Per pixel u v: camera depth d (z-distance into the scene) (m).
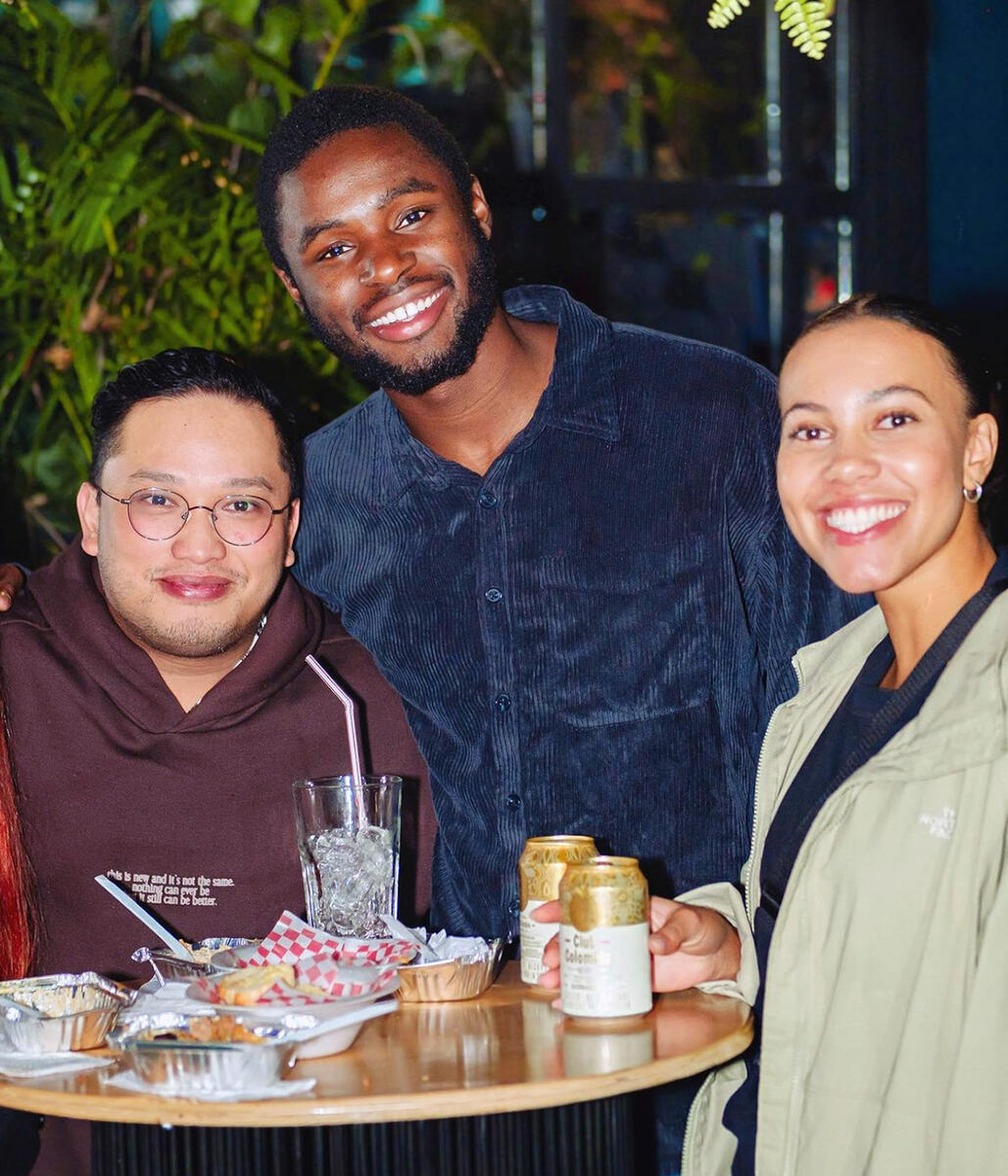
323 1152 1.58
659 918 1.74
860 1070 1.56
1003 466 1.75
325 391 3.53
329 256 2.05
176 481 2.02
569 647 2.14
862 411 1.68
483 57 4.29
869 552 1.68
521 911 1.84
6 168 3.43
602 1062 1.52
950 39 4.20
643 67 4.37
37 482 3.56
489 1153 1.55
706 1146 1.86
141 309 3.47
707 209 4.38
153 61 3.91
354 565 2.27
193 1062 1.45
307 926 1.77
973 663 1.58
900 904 1.56
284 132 2.09
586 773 2.14
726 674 2.15
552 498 2.16
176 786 2.12
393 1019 1.72
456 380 2.10
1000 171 4.14
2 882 2.04
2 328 3.47
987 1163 1.45
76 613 2.15
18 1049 1.60
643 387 2.19
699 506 2.14
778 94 4.39
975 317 4.18
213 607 2.05
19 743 2.12
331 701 2.19
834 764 1.78
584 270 4.32
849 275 4.41
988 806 1.52
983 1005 1.47
